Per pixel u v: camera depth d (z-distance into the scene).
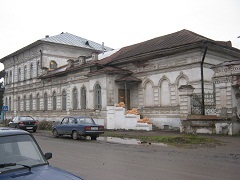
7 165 4.50
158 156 11.08
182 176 7.64
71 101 33.81
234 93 18.95
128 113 25.38
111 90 27.28
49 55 43.19
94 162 9.98
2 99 57.06
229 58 25.50
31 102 44.72
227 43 27.33
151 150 12.83
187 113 20.89
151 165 9.26
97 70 28.70
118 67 29.55
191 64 23.17
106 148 13.82
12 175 4.25
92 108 28.86
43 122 31.81
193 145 14.18
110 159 10.56
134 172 8.26
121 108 25.78
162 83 25.67
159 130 23.94
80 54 46.25
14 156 4.79
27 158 4.89
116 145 15.04
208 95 21.48
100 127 18.50
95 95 28.67
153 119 26.09
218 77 19.50
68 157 11.13
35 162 4.88
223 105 19.16
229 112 18.73
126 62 28.56
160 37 30.34
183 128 20.61
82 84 32.03
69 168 8.95
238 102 19.11
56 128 20.22
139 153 11.96
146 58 26.78
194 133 19.59
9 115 51.62
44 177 4.21
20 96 48.25
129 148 13.68
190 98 21.05
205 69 22.88
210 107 20.91
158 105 25.75
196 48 22.75
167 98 25.14
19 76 49.25
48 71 40.12
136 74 27.94
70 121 19.31
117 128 25.91
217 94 19.62
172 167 8.88
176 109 24.16
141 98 27.41
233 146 13.57
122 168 8.85
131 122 24.94
